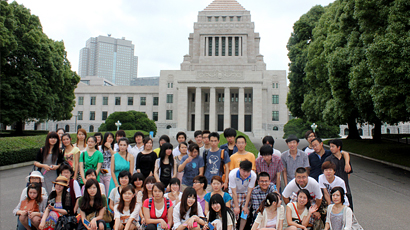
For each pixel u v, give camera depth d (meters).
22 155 20.20
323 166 7.52
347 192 8.30
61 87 38.06
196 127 56.81
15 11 31.64
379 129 28.44
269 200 6.77
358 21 19.75
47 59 33.44
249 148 17.20
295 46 37.16
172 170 9.30
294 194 7.43
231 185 7.61
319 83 30.36
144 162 9.25
